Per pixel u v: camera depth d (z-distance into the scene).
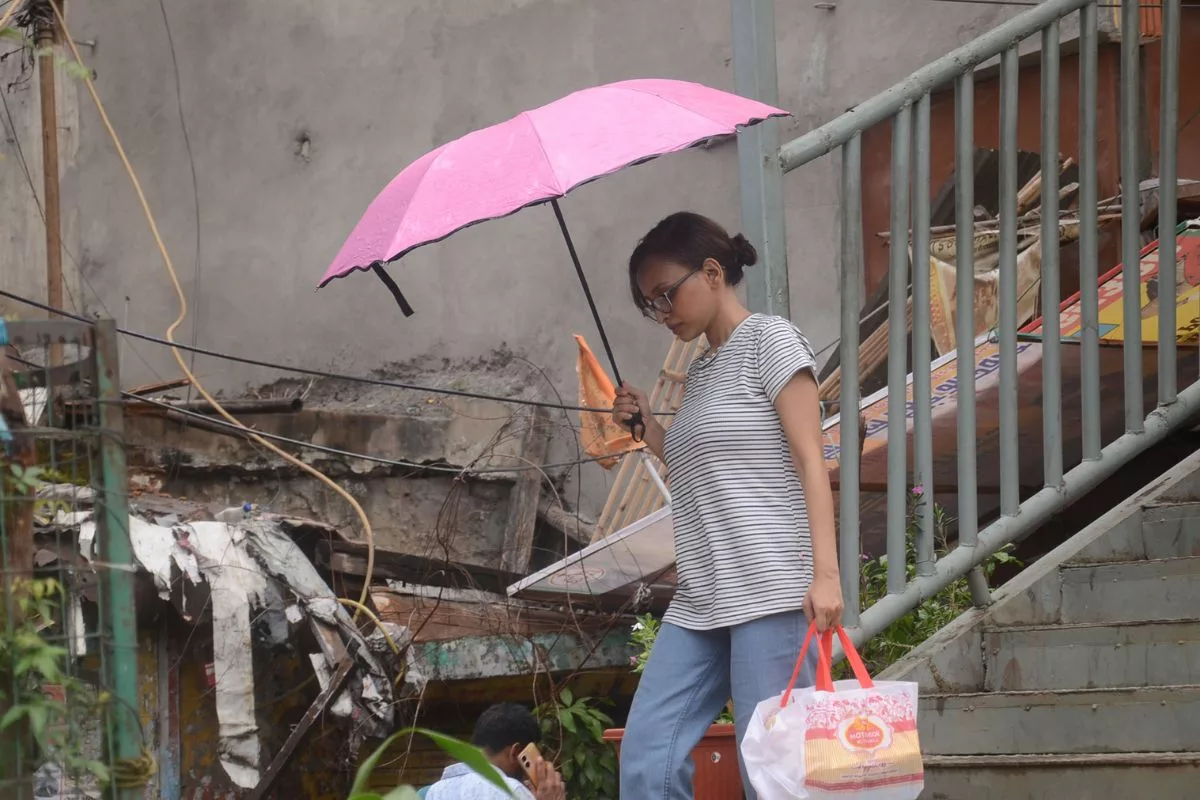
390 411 12.39
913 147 4.14
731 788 3.69
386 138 13.25
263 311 13.74
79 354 3.12
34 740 2.52
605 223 11.84
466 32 12.84
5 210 15.64
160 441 11.55
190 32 14.47
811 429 3.20
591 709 8.28
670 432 3.45
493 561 11.01
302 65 13.78
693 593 3.37
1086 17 4.25
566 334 11.94
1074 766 3.47
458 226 3.23
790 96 10.80
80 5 15.06
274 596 7.62
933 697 3.76
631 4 11.89
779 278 4.06
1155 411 4.38
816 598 3.07
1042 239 4.22
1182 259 5.25
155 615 7.97
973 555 4.04
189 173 14.35
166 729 7.89
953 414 5.61
